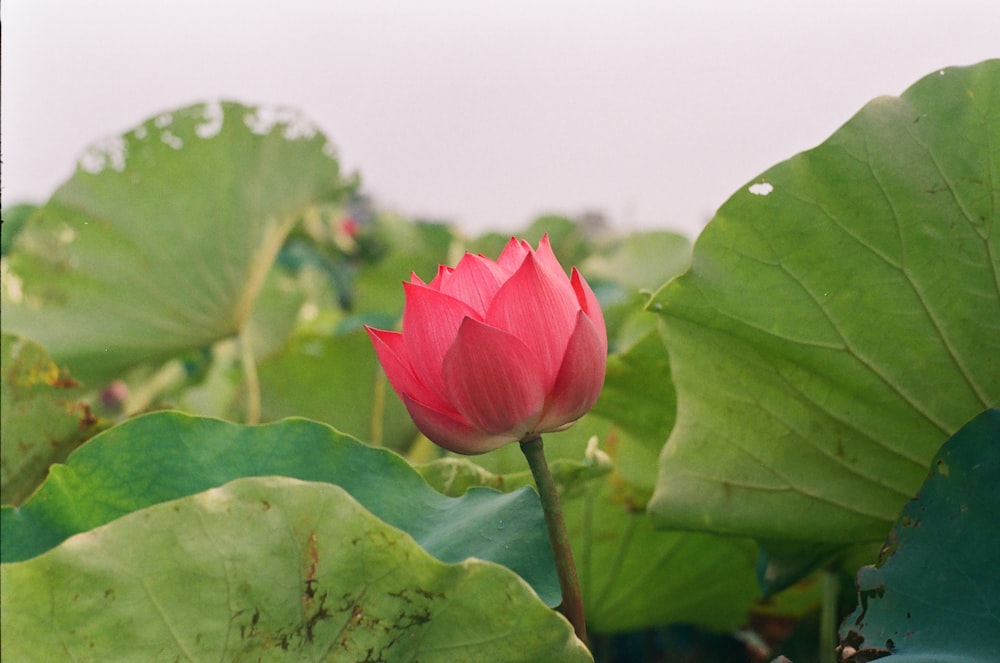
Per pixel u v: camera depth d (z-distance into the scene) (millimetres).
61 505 1080
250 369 1867
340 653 975
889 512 1199
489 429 1033
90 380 1864
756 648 1525
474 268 1060
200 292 1817
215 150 1701
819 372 1173
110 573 948
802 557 1247
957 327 1133
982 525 1052
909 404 1162
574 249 4117
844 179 1125
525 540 1081
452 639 971
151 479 1098
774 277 1154
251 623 965
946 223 1116
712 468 1221
